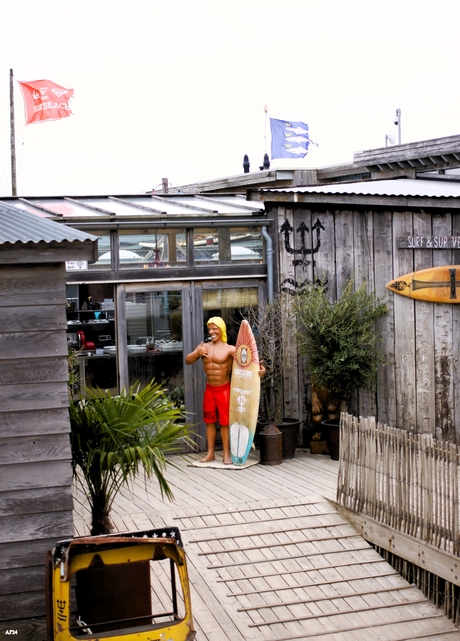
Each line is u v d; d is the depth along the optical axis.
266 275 11.86
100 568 6.39
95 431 7.41
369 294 12.02
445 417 12.36
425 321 12.25
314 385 11.67
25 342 6.21
